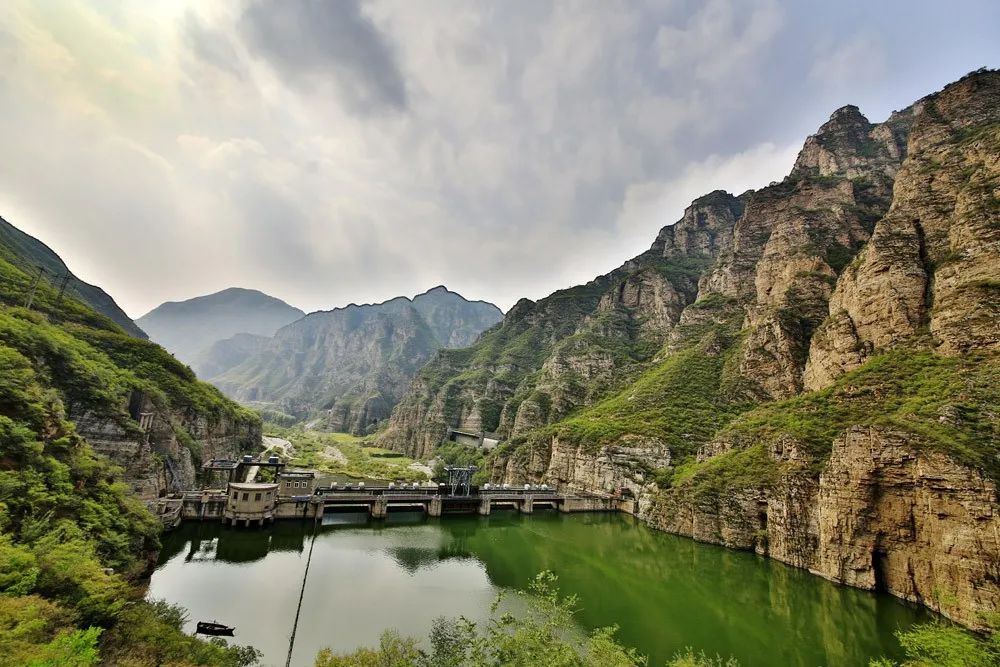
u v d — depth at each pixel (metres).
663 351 189.12
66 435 55.22
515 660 29.17
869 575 60.50
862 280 96.31
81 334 114.62
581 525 110.50
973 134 97.81
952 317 74.69
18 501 40.12
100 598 33.03
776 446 85.44
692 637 52.72
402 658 37.66
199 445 117.94
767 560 76.81
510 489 136.00
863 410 77.62
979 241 76.44
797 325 127.69
